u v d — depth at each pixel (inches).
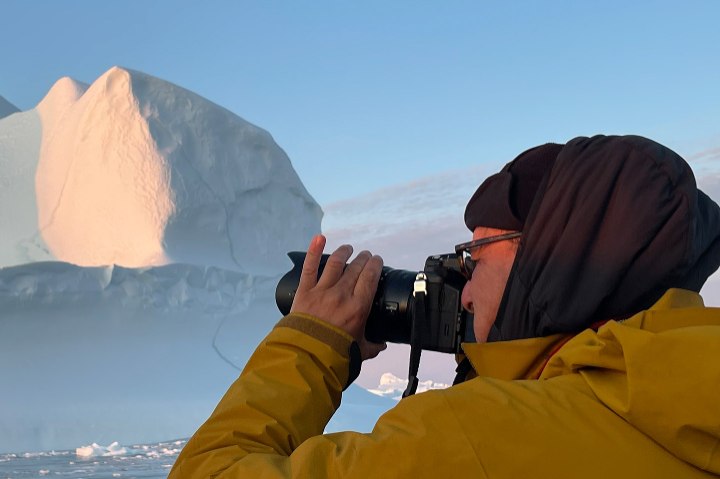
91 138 970.7
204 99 1000.2
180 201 940.0
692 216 28.1
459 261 36.3
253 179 989.8
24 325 786.2
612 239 28.1
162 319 837.8
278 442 30.2
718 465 23.8
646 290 28.5
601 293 27.9
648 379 23.7
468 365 37.9
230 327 878.4
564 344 29.1
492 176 34.8
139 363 802.2
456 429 25.0
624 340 24.6
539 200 30.8
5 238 989.2
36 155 1045.8
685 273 28.8
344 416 645.9
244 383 31.9
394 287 39.4
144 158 951.6
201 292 865.5
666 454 24.6
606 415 25.3
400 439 25.0
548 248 29.5
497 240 33.5
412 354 38.3
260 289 919.0
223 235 960.9
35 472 446.3
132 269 828.6
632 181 28.3
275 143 1018.7
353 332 34.9
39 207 1002.7
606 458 24.4
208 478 28.3
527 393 25.9
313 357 32.9
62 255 953.5
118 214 945.5
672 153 29.4
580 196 29.0
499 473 24.4
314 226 1050.7
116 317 819.4
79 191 970.1
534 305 29.5
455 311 38.5
